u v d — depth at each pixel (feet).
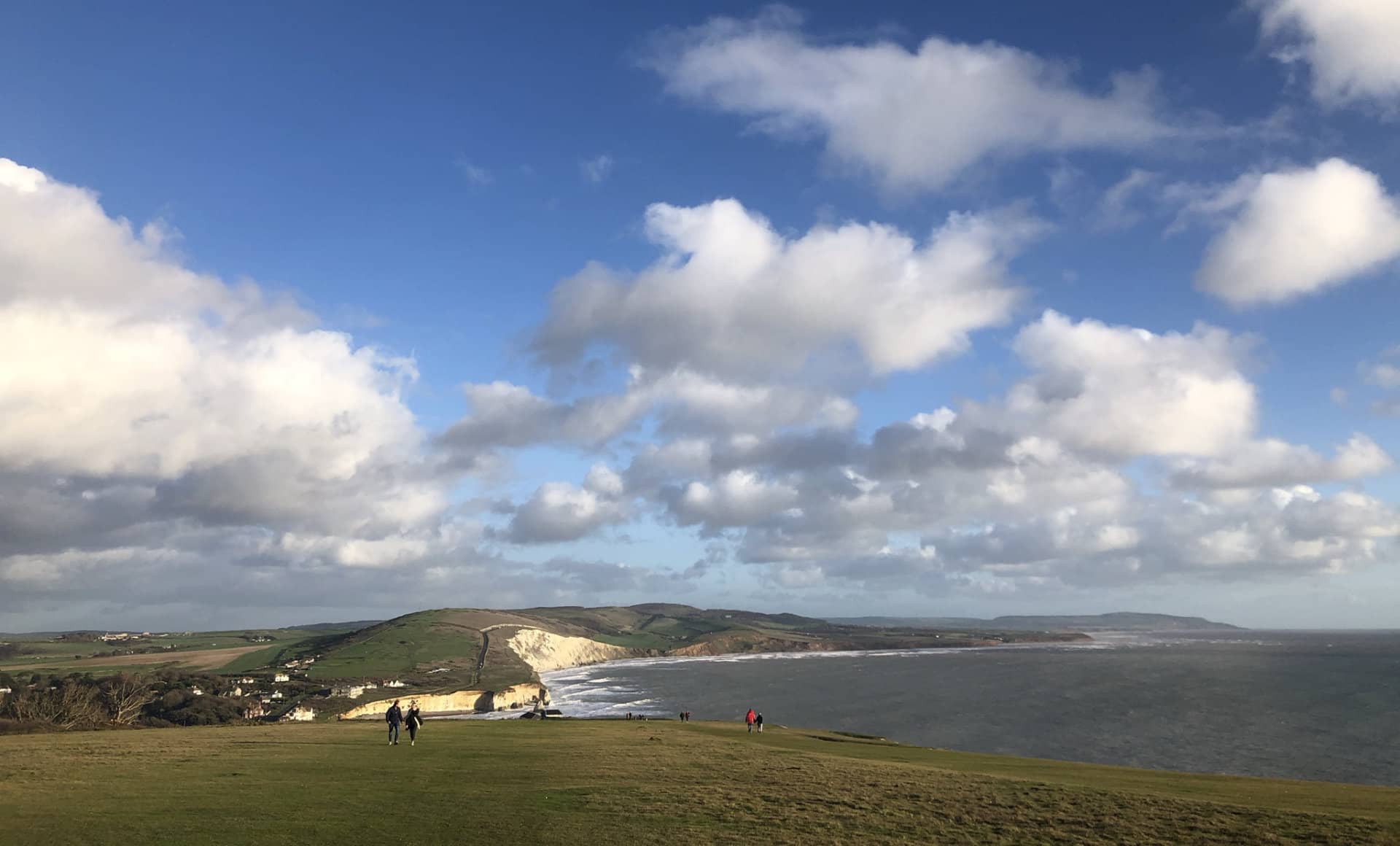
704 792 101.09
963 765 146.92
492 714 567.18
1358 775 278.46
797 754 147.64
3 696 404.77
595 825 82.58
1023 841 78.79
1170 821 87.15
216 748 144.15
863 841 77.82
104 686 497.87
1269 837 79.82
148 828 79.92
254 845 74.23
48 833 78.38
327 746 148.97
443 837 77.36
